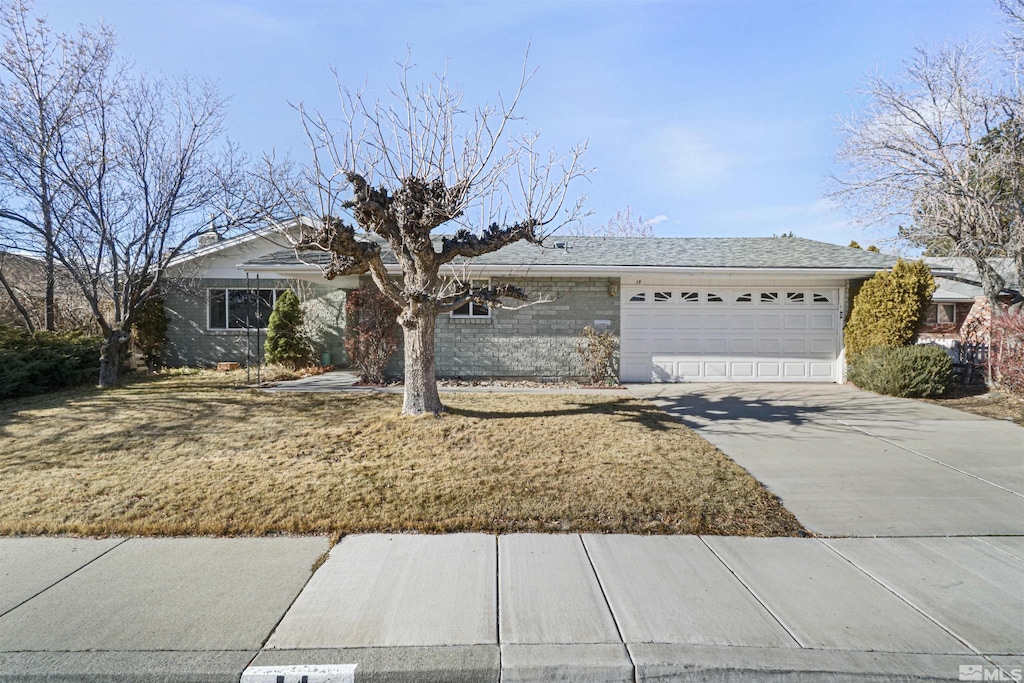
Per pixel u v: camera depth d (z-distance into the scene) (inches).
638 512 189.6
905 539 173.5
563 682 112.8
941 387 413.1
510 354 506.6
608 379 498.0
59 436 290.5
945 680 111.2
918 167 509.7
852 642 120.6
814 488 217.5
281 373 548.4
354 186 272.1
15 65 421.1
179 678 111.1
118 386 470.9
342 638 121.6
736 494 206.7
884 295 454.3
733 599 137.6
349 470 230.7
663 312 511.8
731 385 493.4
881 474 234.7
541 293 505.0
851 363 480.7
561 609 133.0
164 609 132.6
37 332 462.3
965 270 640.4
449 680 112.5
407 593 139.9
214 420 327.9
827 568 154.3
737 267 483.5
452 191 293.4
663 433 296.5
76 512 187.3
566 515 186.7
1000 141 481.4
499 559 158.6
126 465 239.0
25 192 444.8
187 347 647.1
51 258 476.4
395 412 342.6
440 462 242.1
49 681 110.9
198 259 625.6
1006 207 478.9
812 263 496.7
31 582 145.3
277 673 111.3
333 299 637.9
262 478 220.4
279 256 510.3
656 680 112.7
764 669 112.6
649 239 610.5
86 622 127.2
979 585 145.3
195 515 185.0
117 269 482.3
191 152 511.2
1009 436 300.0
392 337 489.7
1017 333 393.4
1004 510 196.5
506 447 265.7
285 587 142.8
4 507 191.6
